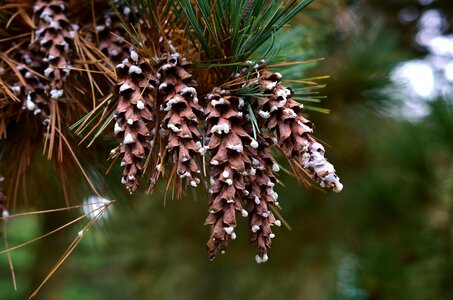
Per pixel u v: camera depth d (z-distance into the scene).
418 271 1.65
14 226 2.68
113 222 1.37
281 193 2.15
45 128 0.90
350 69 1.62
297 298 2.65
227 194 0.73
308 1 0.80
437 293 1.62
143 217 2.40
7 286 3.03
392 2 2.35
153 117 0.80
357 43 1.72
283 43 1.00
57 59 0.85
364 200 2.01
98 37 0.88
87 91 0.88
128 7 0.86
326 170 0.73
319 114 1.72
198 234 2.44
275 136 0.80
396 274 1.58
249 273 2.67
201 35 0.79
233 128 0.75
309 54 1.09
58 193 1.10
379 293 1.56
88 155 0.95
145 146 0.76
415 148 1.88
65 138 0.87
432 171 1.86
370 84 1.62
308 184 0.81
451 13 2.37
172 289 2.74
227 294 2.73
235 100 0.76
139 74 0.77
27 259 3.10
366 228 1.99
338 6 1.60
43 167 1.03
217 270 2.72
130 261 2.66
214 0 0.80
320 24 1.50
